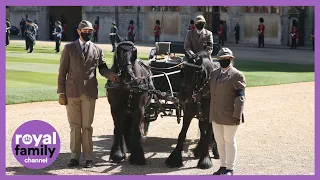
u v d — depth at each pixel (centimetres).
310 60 3281
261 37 4338
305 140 1205
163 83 1135
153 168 975
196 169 975
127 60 955
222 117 890
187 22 4891
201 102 989
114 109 1004
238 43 4731
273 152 1095
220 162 974
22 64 2664
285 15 4459
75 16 5634
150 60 1167
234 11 4741
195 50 1095
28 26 3462
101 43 4766
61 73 968
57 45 3522
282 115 1510
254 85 2117
